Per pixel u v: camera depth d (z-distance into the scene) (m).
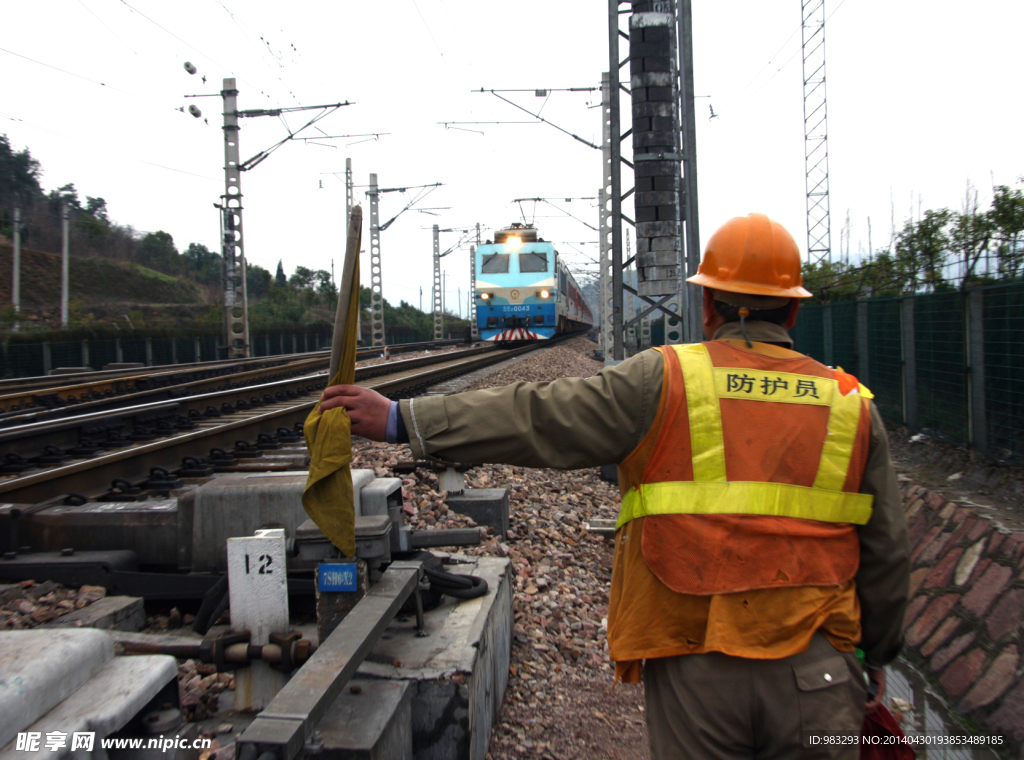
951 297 7.55
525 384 1.78
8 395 11.09
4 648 1.57
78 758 1.40
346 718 2.20
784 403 1.71
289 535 3.64
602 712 3.49
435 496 5.66
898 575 1.73
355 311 1.98
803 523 1.66
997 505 5.74
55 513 4.00
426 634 2.95
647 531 1.69
